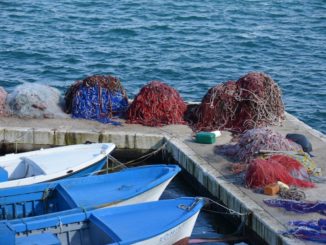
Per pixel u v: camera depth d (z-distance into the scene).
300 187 19.36
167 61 38.59
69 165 20.98
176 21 48.53
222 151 22.05
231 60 39.34
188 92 33.75
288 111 31.11
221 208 19.86
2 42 41.31
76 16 49.22
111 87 25.33
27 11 50.31
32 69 36.59
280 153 20.77
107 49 40.69
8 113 24.83
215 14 51.25
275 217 17.69
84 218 17.30
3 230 15.68
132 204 17.97
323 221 17.03
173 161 23.00
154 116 24.55
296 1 56.53
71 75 35.91
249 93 24.14
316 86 34.75
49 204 19.16
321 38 44.97
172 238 17.44
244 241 18.52
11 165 21.20
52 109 25.03
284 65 38.59
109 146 22.31
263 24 48.50
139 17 49.50
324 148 22.38
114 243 16.08
